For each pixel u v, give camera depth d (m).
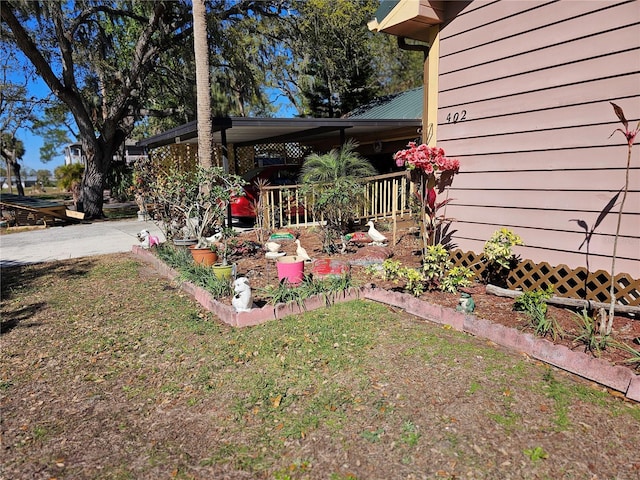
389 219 8.62
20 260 7.77
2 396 2.93
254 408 2.63
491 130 4.50
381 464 2.09
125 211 18.22
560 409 2.44
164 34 14.45
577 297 3.88
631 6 3.34
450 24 4.81
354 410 2.54
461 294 3.90
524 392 2.62
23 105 20.20
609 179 3.59
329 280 4.65
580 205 3.81
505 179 4.42
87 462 2.23
